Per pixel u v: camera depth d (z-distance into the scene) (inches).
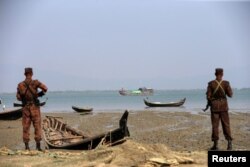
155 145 401.4
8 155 450.0
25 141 493.4
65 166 366.9
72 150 511.2
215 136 480.1
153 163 360.5
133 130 880.9
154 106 2178.9
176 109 1876.2
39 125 498.3
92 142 497.0
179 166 361.7
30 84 490.9
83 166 360.5
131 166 357.7
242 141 652.1
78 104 3129.9
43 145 668.1
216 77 479.5
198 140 676.1
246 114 1370.6
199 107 2103.8
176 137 728.3
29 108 491.5
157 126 964.0
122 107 2253.9
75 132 654.5
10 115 1221.7
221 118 478.6
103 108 2155.5
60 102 3900.1
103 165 354.6
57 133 667.4
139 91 5782.5
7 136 815.7
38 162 393.1
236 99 3720.5
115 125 1041.5
